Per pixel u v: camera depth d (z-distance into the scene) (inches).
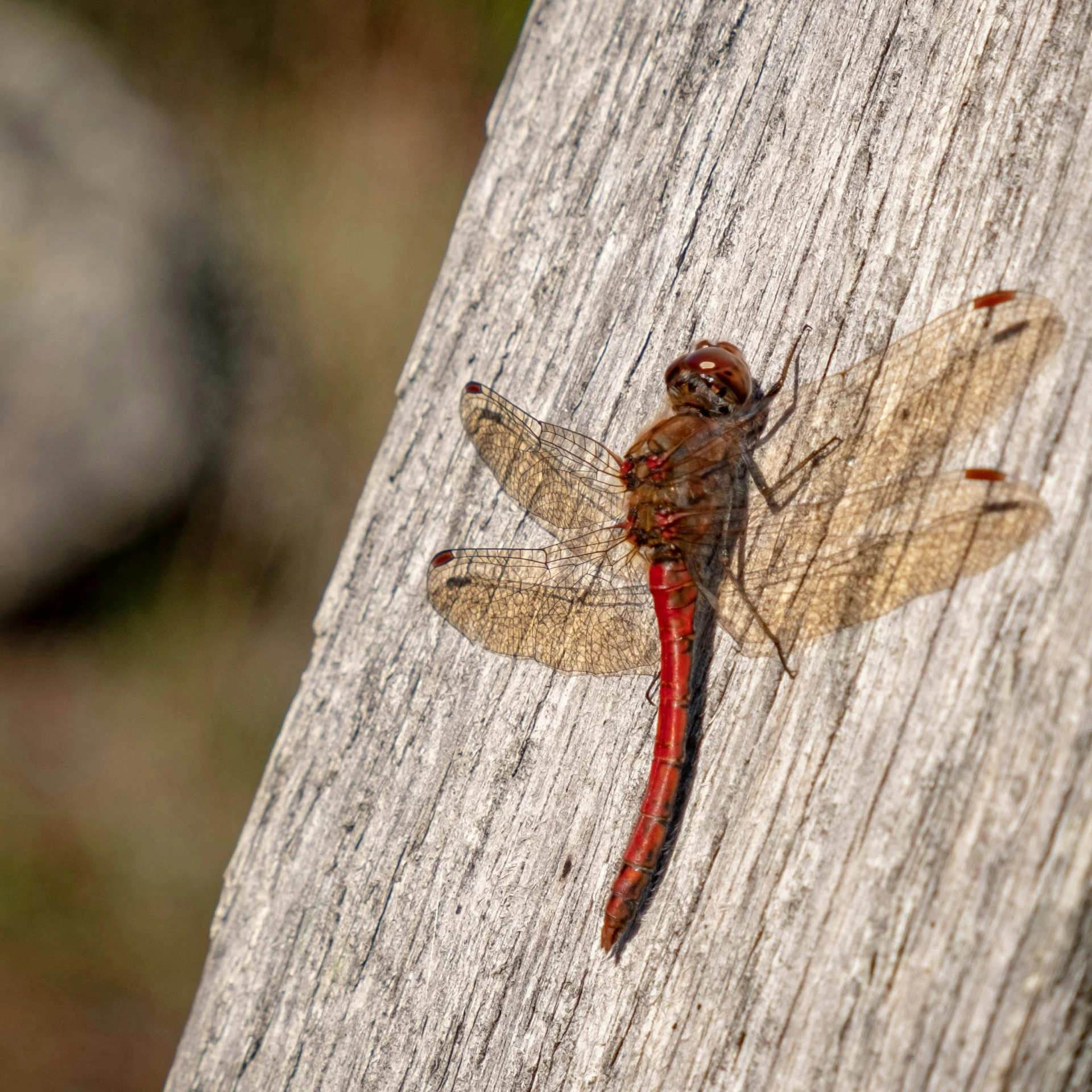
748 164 16.2
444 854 16.1
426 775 16.2
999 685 15.4
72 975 25.3
